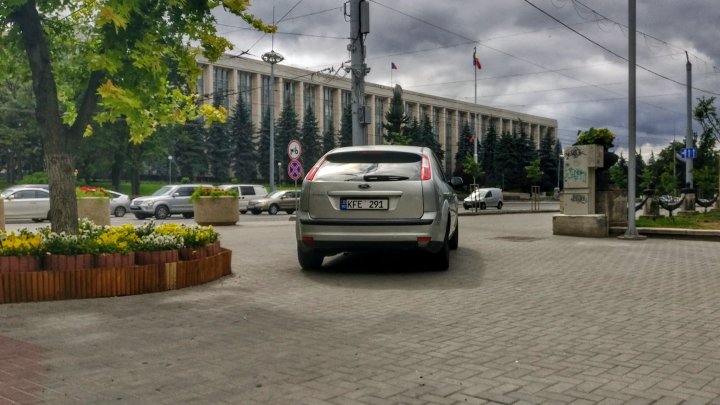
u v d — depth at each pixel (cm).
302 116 11644
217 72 10338
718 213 2059
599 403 323
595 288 700
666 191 4156
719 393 338
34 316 547
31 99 5766
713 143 2942
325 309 583
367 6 1881
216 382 362
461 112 14712
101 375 376
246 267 886
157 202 2950
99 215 1758
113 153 5441
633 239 1323
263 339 466
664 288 699
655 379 364
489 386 352
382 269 868
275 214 3534
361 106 1891
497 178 9294
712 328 498
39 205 2580
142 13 696
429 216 770
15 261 621
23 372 382
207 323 522
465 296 651
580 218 1411
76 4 746
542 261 948
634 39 1311
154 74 704
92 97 759
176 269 696
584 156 1409
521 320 530
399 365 396
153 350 435
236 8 752
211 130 8400
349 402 327
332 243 780
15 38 738
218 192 1834
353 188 778
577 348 437
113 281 647
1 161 8006
